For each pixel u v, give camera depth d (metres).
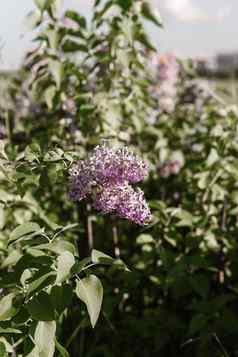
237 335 3.03
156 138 4.56
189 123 4.88
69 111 3.84
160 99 5.14
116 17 3.50
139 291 3.64
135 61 3.58
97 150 2.22
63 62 3.65
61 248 1.94
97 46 3.69
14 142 4.44
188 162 3.94
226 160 3.63
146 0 3.49
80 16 3.52
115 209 2.23
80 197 2.21
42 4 3.33
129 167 2.14
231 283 3.73
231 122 3.87
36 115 4.90
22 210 3.21
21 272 1.96
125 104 3.83
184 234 3.82
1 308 1.88
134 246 4.20
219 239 3.66
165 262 3.18
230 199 3.81
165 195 4.61
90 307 1.77
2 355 1.97
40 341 1.84
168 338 3.18
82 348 3.23
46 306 1.83
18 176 2.31
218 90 5.11
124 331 3.36
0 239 2.98
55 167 2.35
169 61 5.33
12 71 5.09
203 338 2.88
